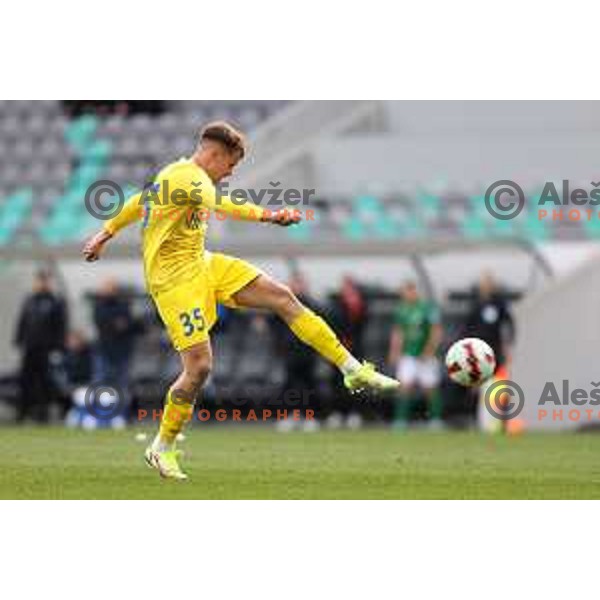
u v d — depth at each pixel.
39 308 87.00
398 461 52.50
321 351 43.16
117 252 92.12
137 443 61.78
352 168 101.44
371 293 93.06
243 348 92.62
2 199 105.19
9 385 94.25
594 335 83.25
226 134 42.03
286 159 101.50
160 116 110.69
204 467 48.94
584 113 104.94
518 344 83.06
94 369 91.25
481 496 41.19
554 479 46.06
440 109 105.81
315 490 42.06
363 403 89.81
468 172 100.81
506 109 105.44
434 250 89.69
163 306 42.03
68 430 76.44
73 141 108.81
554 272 89.88
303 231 91.62
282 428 86.56
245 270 42.97
